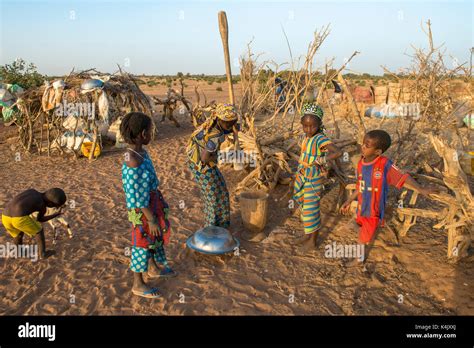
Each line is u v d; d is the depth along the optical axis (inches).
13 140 443.5
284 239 193.0
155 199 140.2
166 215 145.6
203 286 152.8
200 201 249.9
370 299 143.6
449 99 215.9
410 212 174.6
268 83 297.6
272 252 180.1
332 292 148.3
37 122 458.6
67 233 200.7
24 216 166.4
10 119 521.3
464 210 151.2
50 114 408.8
